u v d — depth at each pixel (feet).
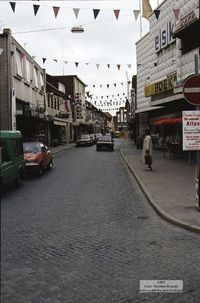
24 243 23.52
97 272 18.40
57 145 162.09
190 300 15.17
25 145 63.21
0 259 20.44
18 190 45.78
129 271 18.52
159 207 32.94
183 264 19.48
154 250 21.97
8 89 94.38
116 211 33.30
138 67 133.90
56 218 30.55
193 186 44.55
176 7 71.97
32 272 18.43
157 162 76.48
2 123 94.27
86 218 30.53
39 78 135.23
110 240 24.20
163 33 88.12
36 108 116.88
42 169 62.39
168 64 87.20
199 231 25.61
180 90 71.26
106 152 124.77
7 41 94.22
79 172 64.90
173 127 101.86
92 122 317.42
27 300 15.28
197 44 66.54
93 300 15.21
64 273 18.29
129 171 66.18
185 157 86.89
